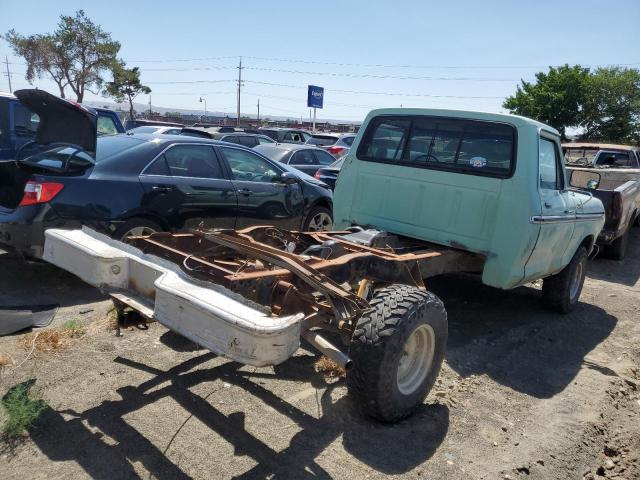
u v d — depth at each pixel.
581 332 5.70
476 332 5.36
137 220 5.54
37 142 5.29
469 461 3.21
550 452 3.42
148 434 3.14
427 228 5.14
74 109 4.52
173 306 2.87
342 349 4.47
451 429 3.52
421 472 3.04
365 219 5.57
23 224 4.94
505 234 4.68
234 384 3.78
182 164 6.05
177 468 2.87
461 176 4.91
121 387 3.62
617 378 4.61
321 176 11.28
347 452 3.14
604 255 9.78
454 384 4.16
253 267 3.71
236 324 2.58
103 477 2.77
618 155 12.00
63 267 3.61
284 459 3.02
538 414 3.87
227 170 6.55
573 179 9.27
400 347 3.19
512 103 45.69
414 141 5.30
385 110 5.55
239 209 6.59
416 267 4.30
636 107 42.75
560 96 42.75
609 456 3.55
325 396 3.73
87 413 3.29
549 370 4.65
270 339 2.54
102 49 40.12
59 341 4.17
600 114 44.03
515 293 6.77
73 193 5.08
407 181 5.26
